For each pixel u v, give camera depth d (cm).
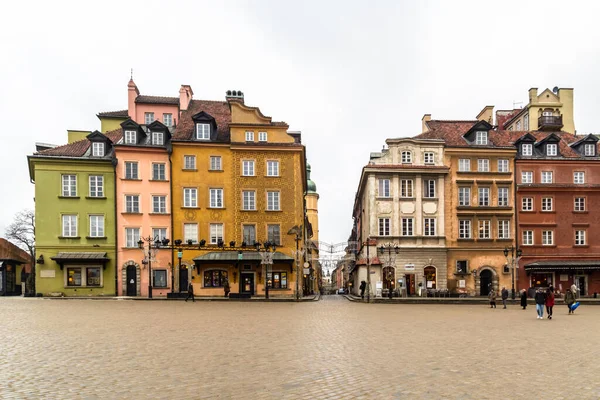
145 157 4772
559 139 5344
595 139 5394
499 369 1132
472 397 879
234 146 4853
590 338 1725
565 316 2795
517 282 5072
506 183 5159
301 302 4106
